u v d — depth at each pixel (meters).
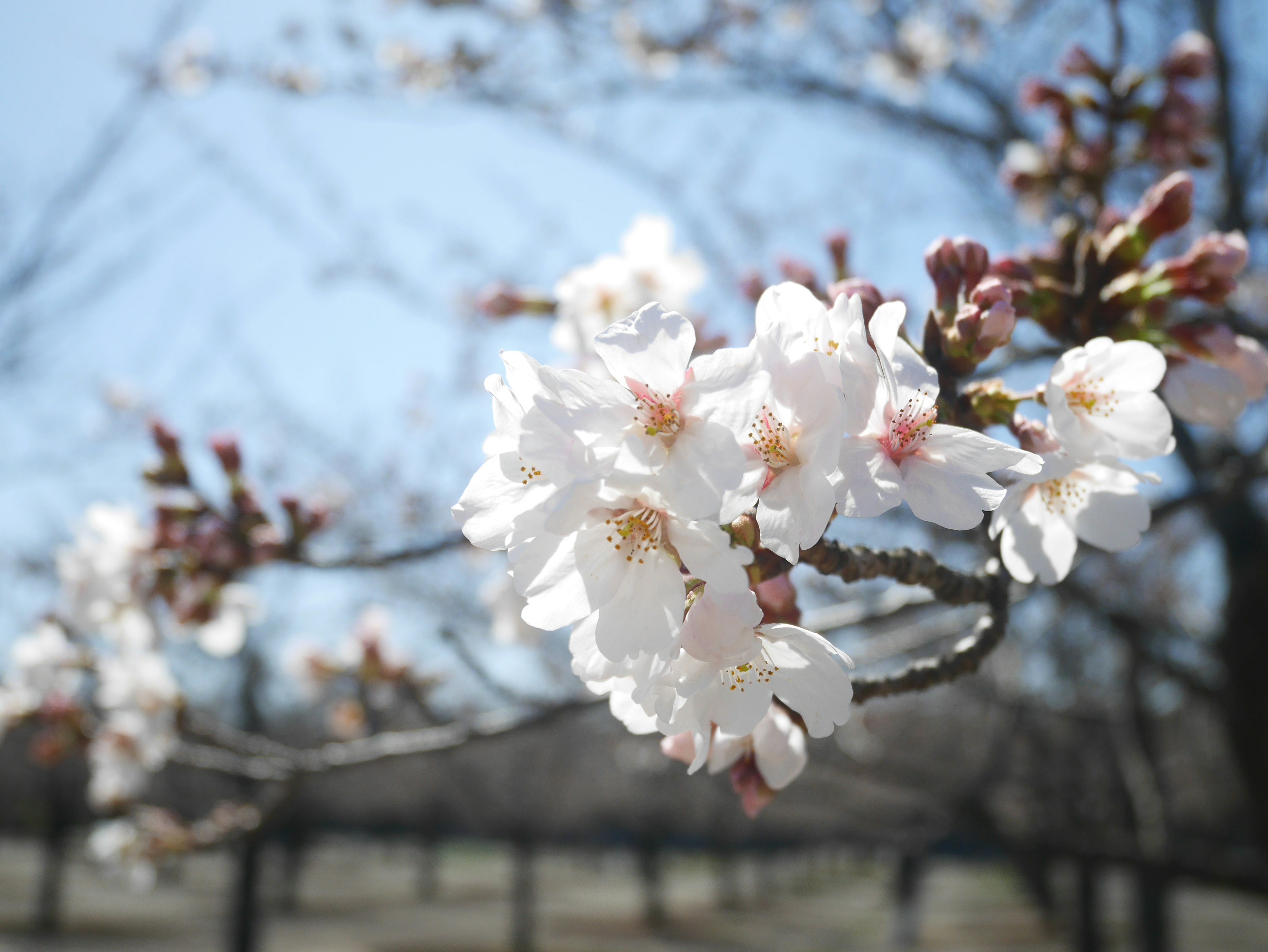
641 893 26.14
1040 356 2.42
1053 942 16.08
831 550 1.30
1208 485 3.29
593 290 2.81
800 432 1.16
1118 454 1.42
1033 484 1.56
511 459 1.17
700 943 16.92
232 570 2.94
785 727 1.38
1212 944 16.75
